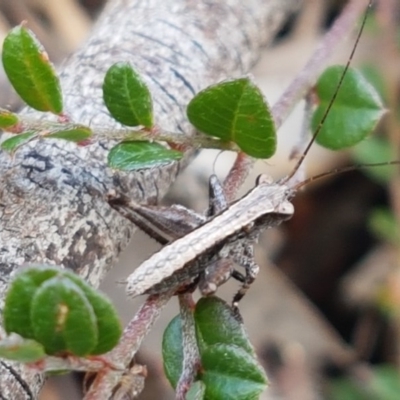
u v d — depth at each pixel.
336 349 0.44
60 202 0.30
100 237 0.30
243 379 0.29
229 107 0.29
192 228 0.31
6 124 0.29
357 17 0.33
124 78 0.30
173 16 0.34
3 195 0.30
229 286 0.44
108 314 0.28
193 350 0.29
